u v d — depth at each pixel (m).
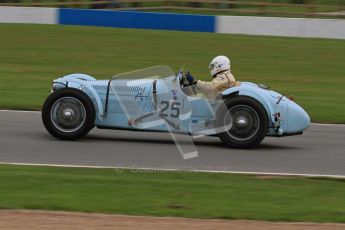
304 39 63.81
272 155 23.08
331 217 15.15
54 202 15.65
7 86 39.00
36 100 34.03
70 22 69.00
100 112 23.38
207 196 16.80
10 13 70.00
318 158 22.92
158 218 14.59
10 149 22.28
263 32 66.06
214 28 66.94
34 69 47.19
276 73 48.69
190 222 14.32
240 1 84.88
